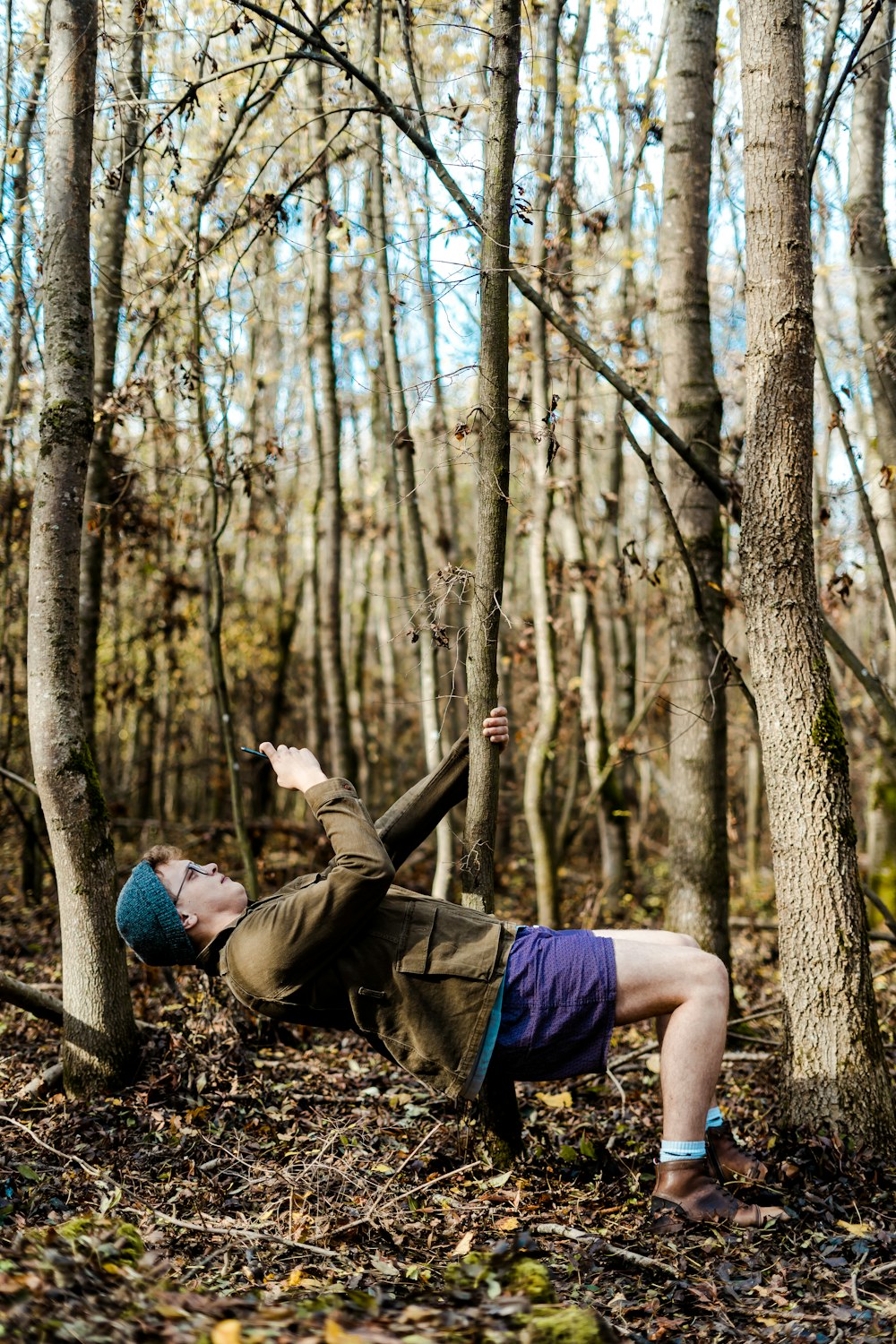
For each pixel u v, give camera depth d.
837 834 3.33
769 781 3.44
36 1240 2.11
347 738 9.64
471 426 3.44
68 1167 3.18
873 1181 3.04
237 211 4.81
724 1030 2.83
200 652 12.80
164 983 5.08
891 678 8.32
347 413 11.57
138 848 10.74
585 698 8.98
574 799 8.71
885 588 4.55
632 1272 2.56
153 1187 3.09
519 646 8.06
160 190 5.32
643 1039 5.07
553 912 7.45
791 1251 2.66
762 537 3.43
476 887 3.21
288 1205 2.98
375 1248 2.71
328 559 9.59
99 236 6.04
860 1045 3.26
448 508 12.24
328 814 2.81
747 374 3.48
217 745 13.40
